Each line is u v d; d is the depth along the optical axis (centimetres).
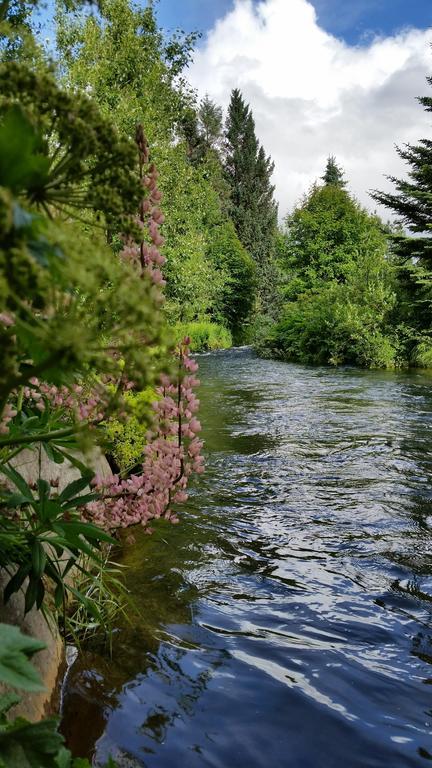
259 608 320
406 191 2406
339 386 1375
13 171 73
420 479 583
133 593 323
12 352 75
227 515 469
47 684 216
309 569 374
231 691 242
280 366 2025
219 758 203
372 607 327
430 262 2420
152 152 1572
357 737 218
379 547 412
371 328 2088
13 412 177
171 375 84
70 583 284
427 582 359
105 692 232
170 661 260
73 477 316
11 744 91
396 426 854
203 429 827
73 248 68
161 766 196
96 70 1466
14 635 86
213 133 5806
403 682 257
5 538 168
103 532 170
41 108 88
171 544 400
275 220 6119
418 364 1988
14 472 171
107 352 85
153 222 148
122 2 1602
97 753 200
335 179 5188
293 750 209
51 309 81
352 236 3434
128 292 73
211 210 4072
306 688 248
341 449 708
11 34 94
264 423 876
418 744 216
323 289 2870
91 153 91
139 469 455
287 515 473
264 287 5400
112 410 94
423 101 2425
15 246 65
